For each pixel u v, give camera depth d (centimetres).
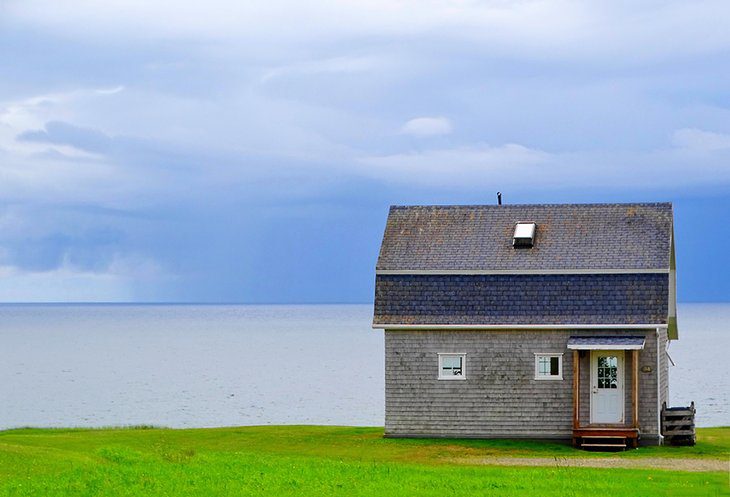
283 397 9588
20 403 9181
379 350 17550
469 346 4825
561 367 4747
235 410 8544
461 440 4775
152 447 4438
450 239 5066
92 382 11288
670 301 5228
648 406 4681
